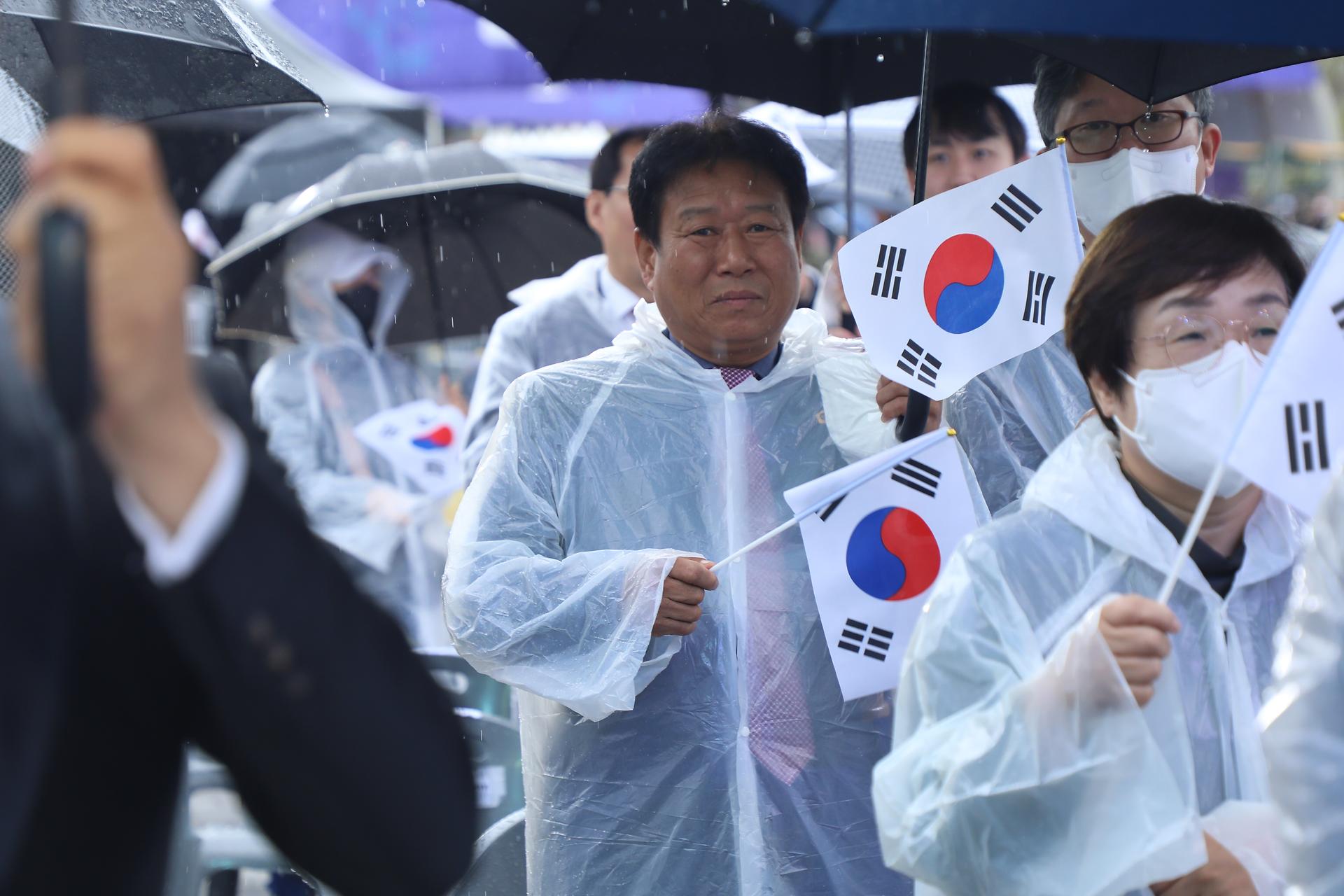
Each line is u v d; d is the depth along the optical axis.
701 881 3.88
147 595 1.69
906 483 3.84
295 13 14.95
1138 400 2.88
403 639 1.77
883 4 2.80
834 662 3.79
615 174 6.57
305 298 7.75
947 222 3.87
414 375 7.84
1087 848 2.62
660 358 4.16
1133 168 4.50
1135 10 2.79
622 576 3.79
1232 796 2.85
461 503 4.12
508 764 5.64
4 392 1.69
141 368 1.44
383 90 13.33
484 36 15.16
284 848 1.83
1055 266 3.88
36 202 1.41
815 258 10.35
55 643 1.65
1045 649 2.87
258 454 1.81
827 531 3.81
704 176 4.03
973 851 2.70
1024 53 6.45
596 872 3.91
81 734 1.69
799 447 4.10
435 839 1.74
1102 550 2.92
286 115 11.45
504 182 7.71
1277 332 2.87
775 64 5.96
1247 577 2.96
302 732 1.63
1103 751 2.63
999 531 2.96
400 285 7.80
